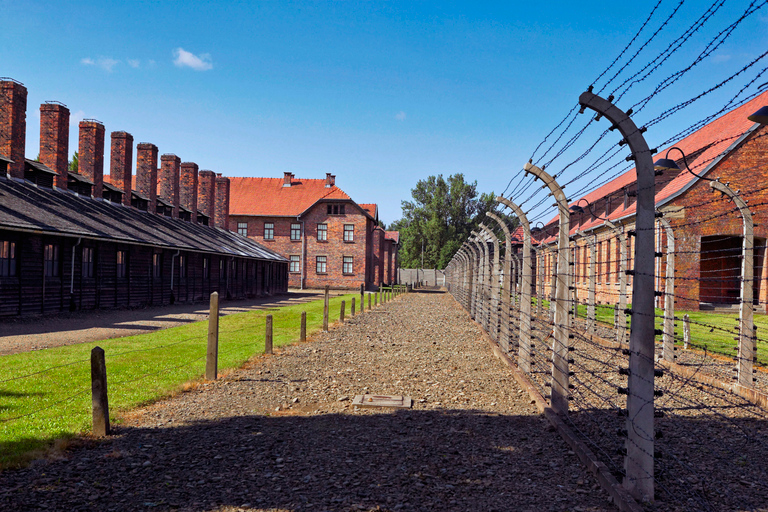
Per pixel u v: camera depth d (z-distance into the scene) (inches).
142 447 215.9
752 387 330.6
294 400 303.9
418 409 288.5
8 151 829.8
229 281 1389.0
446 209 3710.6
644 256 169.5
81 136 1067.3
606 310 956.0
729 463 206.1
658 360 444.1
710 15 115.3
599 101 173.6
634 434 168.7
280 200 2226.9
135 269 952.9
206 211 1694.1
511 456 211.6
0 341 484.4
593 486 181.5
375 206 2524.6
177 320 733.3
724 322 691.4
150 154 1282.0
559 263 276.8
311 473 190.4
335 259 2116.1
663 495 173.3
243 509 160.1
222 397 308.5
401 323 792.3
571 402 303.4
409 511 159.6
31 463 193.6
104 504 161.6
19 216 669.9
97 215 919.7
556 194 276.7
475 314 826.2
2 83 825.5
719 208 890.7
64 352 428.1
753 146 887.7
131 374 357.4
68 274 778.8
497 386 348.5
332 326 729.6
